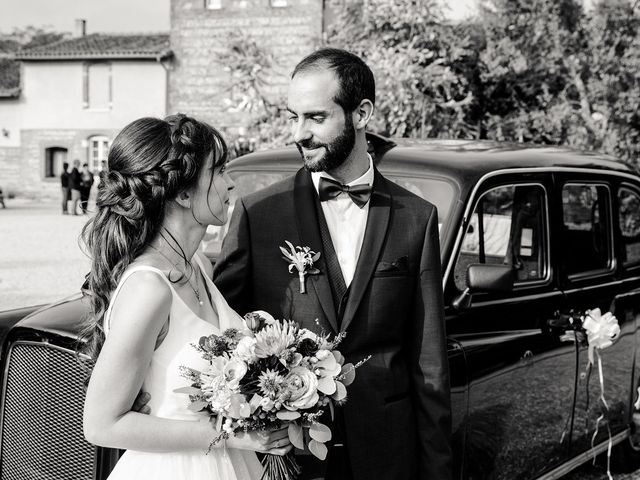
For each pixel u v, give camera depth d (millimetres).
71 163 32656
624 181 4223
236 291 2412
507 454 3320
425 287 2457
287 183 2498
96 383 1848
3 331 2973
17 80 35844
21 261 12844
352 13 8844
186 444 1925
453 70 9641
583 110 9898
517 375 3314
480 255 3285
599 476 4559
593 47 10328
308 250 2359
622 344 4113
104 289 2016
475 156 3492
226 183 2180
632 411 4355
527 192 3518
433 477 2396
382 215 2434
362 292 2365
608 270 4070
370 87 2375
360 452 2354
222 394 1819
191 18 28547
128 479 2041
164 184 1983
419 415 2457
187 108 29203
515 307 3361
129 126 2041
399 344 2471
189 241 2100
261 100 8516
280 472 2154
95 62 31672
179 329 1987
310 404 1902
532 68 10383
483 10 10719
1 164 33781
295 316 2363
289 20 27000
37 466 2646
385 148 3576
